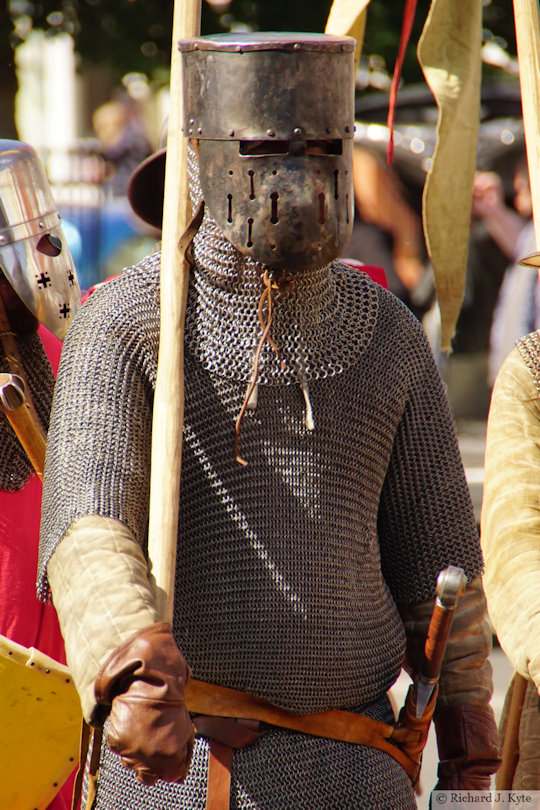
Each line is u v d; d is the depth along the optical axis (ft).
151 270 30.86
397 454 33.22
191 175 30.32
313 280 30.58
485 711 33.24
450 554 33.32
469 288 116.06
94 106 242.58
